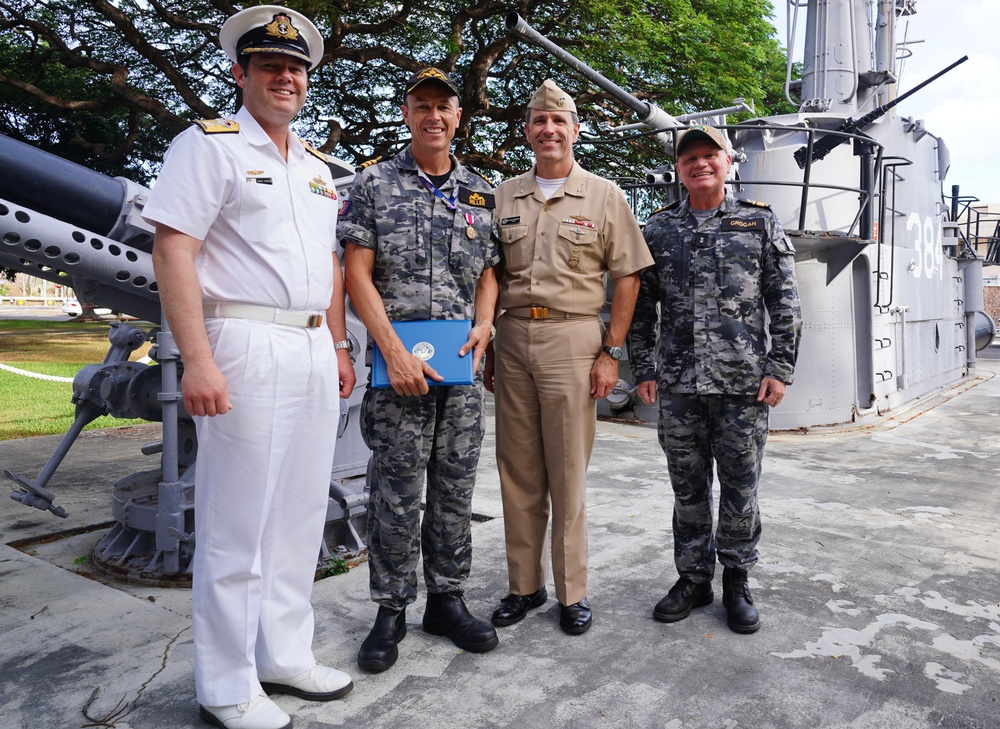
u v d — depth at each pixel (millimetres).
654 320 2951
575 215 2670
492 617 2707
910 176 8797
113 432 6641
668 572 3260
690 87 12125
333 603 2883
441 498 2537
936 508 4355
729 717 2117
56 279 3352
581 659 2457
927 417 7793
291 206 2061
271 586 2197
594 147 12383
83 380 3477
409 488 2432
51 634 2625
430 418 2467
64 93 13078
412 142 2465
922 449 6117
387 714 2131
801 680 2326
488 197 2553
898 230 8500
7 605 2869
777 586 3113
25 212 2725
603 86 5914
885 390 7996
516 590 2766
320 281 2127
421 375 2307
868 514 4223
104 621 2732
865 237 6867
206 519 2033
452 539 2551
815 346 7031
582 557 2686
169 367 3068
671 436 2799
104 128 14055
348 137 13016
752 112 7137
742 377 2676
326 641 2568
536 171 2781
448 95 2379
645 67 11875
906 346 8719
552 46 5602
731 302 2703
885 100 8305
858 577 3225
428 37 11242
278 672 2188
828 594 3029
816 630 2689
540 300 2656
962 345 11664
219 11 11094
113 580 3197
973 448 6160
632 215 2748
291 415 2078
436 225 2432
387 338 2330
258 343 1993
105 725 2074
